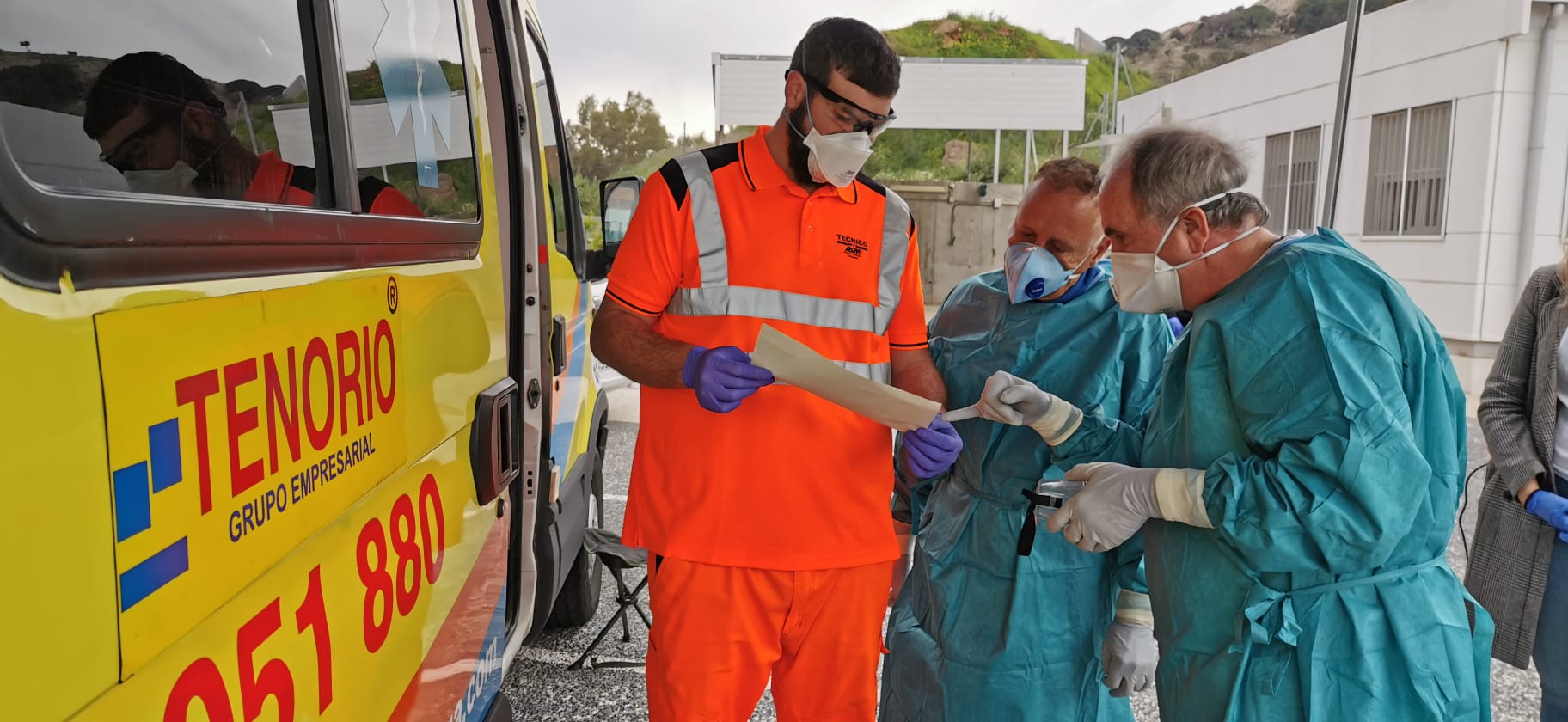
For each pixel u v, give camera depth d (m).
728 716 1.85
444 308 1.54
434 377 1.49
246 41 1.00
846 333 1.80
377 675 1.23
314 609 1.04
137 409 0.73
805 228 1.74
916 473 1.77
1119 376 1.94
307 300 1.02
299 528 1.00
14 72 0.70
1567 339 2.27
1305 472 1.38
